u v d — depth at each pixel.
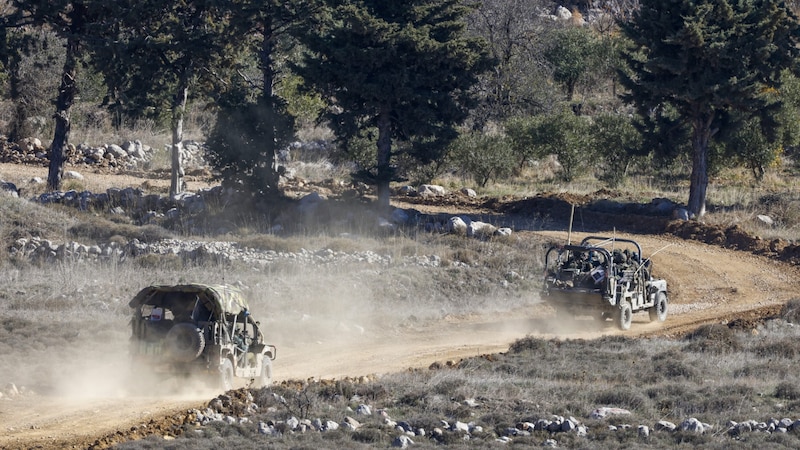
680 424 37.25
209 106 119.56
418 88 106.69
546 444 34.53
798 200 120.31
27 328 58.62
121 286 75.06
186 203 109.12
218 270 82.19
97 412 39.69
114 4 107.50
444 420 38.00
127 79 114.88
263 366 46.72
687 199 126.00
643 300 73.25
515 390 44.28
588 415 39.56
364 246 92.88
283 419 37.53
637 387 45.28
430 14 107.81
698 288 89.44
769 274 94.19
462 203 123.69
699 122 113.62
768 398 43.28
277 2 105.19
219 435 34.94
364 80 103.06
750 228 110.19
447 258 90.94
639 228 110.50
